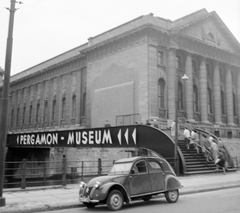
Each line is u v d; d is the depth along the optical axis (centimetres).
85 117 4309
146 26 3419
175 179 1312
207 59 4178
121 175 1191
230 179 2117
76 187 1762
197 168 2470
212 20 4319
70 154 3372
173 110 3534
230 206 1162
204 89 3981
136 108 3475
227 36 4494
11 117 6612
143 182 1221
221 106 4366
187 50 3850
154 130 2502
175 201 1298
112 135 2770
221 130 4009
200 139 3003
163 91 3603
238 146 3606
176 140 2303
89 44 4334
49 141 3428
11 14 1370
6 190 1603
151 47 3481
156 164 1291
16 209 1150
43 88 5553
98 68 4109
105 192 1116
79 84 4559
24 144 3922
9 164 4334
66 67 4969
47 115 5288
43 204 1237
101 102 3947
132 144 2616
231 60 4506
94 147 2916
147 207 1195
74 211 1161
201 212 1047
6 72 1321
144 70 3450
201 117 3919
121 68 3753
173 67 3631
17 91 6550
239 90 4566
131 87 3550
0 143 1270
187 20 3909
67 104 4788
